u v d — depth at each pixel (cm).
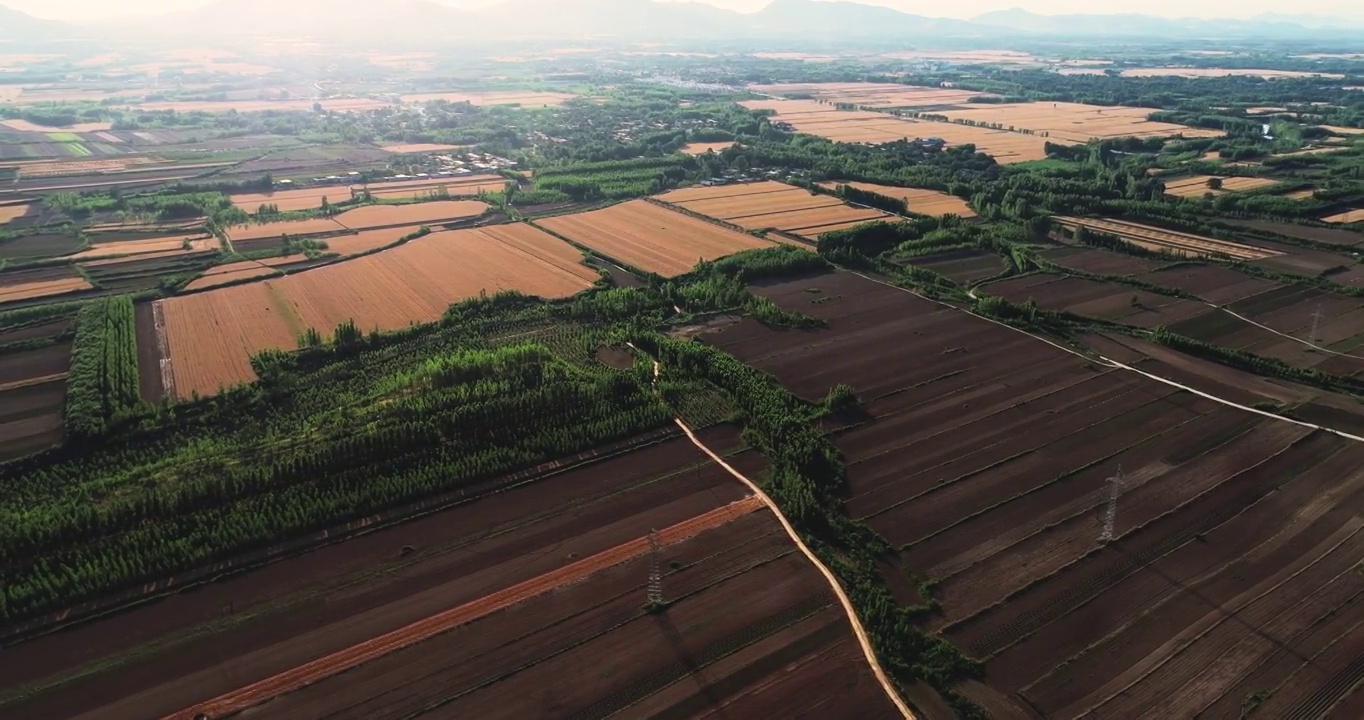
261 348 10506
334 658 5641
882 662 5619
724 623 5994
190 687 5400
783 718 5200
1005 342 10906
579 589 6316
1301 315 11756
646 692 5394
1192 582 6362
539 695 5362
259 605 6119
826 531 7050
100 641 5769
